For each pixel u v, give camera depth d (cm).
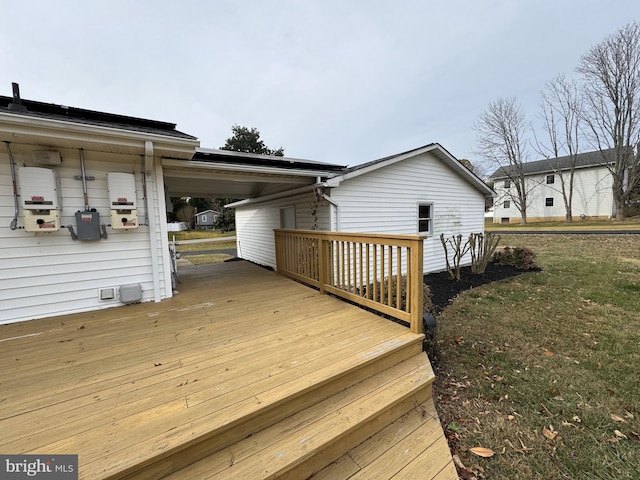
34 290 296
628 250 871
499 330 353
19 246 288
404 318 253
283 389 166
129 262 345
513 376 254
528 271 699
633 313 393
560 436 185
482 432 191
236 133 2453
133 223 328
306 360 201
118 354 215
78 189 310
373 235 284
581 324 362
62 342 238
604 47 1570
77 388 171
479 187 836
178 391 166
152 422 141
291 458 138
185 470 130
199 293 399
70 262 312
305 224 651
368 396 186
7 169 280
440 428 188
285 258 516
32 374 188
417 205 707
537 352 296
